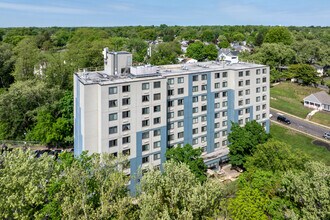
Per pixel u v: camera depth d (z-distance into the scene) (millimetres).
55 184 35250
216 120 77812
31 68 111938
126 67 66875
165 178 35844
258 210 37938
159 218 30953
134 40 199375
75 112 64375
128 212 34906
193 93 72188
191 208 32688
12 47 146750
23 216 31984
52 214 33750
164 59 161375
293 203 39375
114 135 58344
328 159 78000
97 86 56656
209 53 183375
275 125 100188
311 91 131500
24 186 33750
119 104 58031
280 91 132500
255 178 45875
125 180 37688
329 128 98312
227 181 67062
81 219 31531
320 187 34875
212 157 73875
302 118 107500
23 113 86688
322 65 158500
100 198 34125
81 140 59500
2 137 85125
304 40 169625
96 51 120125
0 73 124062
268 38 186750
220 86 77188
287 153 57094
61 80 103312
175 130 70562
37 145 84250
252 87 82188
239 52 179375
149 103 61938
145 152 62812
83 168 37219
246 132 69562
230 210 39344
